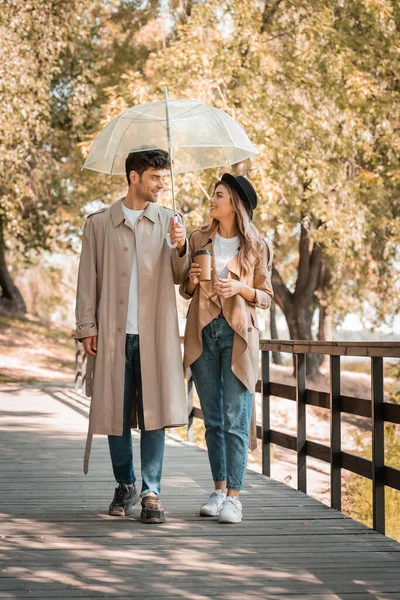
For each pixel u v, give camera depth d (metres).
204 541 4.75
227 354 5.21
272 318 31.47
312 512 5.60
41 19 15.79
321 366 25.27
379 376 5.13
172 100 5.20
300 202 16.47
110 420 5.10
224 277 5.22
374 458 5.11
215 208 5.24
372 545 4.71
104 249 5.17
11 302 30.78
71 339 29.02
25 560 4.31
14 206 17.38
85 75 17.52
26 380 22.59
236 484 5.27
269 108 15.77
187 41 15.27
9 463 7.81
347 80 15.77
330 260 20.14
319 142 16.39
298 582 3.99
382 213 18.42
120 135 5.29
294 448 6.73
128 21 18.36
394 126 16.77
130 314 5.15
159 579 4.01
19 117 15.63
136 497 5.48
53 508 5.64
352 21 17.03
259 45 15.21
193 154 5.50
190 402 9.91
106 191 19.55
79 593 3.79
